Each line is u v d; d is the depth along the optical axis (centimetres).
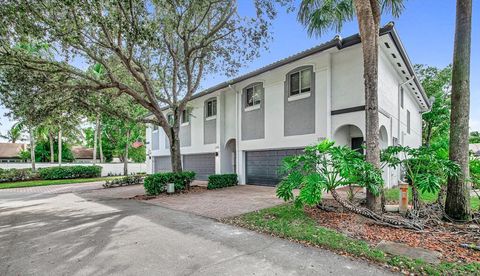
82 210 935
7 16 819
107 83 1235
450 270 392
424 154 692
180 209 916
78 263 449
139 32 930
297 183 723
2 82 1056
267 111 1466
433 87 2450
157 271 413
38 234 626
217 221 735
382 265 421
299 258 457
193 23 1255
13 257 481
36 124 1223
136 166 3288
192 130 2055
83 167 2681
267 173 1506
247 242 548
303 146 1288
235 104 1686
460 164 655
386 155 806
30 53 1145
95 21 880
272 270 411
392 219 644
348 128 1318
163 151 2430
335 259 450
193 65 1413
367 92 758
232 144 1820
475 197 962
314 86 1248
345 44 1089
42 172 2445
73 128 1574
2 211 945
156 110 1401
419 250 474
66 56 1082
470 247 479
